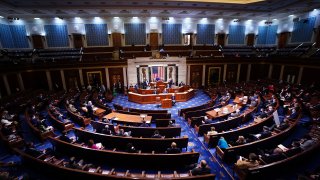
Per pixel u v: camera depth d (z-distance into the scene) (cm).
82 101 1465
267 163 598
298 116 966
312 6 1834
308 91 1560
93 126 970
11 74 1614
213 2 1670
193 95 1936
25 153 634
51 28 2158
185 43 2452
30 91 1691
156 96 1702
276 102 1275
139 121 1021
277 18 2514
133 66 2091
